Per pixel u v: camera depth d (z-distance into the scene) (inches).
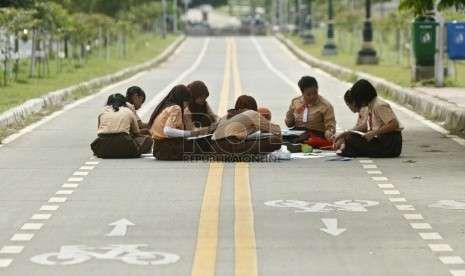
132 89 1796.3
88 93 3299.7
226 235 1119.6
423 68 3171.8
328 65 4918.8
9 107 2370.8
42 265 995.3
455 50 3053.6
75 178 1498.5
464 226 1165.7
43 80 3481.8
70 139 1980.8
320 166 1594.5
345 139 1696.6
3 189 1411.2
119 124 1695.4
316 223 1179.9
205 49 7711.6
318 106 1777.8
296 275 954.7
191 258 1018.1
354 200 1320.1
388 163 1630.2
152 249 1056.2
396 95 2957.7
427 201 1312.7
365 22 4847.4
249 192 1373.0
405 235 1120.8
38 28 3777.1
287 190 1389.0
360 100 1707.7
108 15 6274.6
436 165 1611.7
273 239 1100.5
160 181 1465.3
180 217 1214.9
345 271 969.5
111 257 1023.6
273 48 7800.2
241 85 3725.4
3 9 3393.2
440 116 2322.8
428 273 962.1
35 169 1585.9
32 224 1181.7
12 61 3501.5
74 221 1195.9
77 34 4439.0
